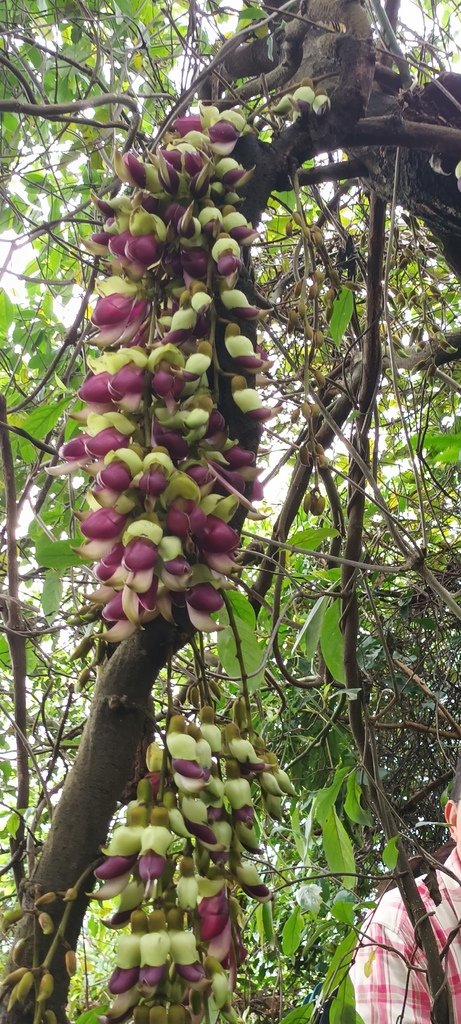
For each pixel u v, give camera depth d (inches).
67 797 33.1
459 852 56.7
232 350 34.8
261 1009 112.0
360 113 47.0
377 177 55.1
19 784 45.4
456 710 108.3
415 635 107.9
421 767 108.3
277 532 62.1
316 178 53.7
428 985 48.5
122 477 29.9
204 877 30.7
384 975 51.2
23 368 95.8
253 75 60.1
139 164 34.4
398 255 79.9
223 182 36.8
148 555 28.8
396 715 109.3
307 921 79.4
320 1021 47.8
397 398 55.1
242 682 35.2
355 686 63.1
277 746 101.2
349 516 62.5
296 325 45.9
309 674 104.6
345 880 57.7
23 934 32.2
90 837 32.8
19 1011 30.4
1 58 52.6
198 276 34.9
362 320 85.0
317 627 65.4
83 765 33.2
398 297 77.1
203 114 38.3
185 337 33.1
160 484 29.6
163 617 32.7
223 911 30.2
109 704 33.0
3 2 78.2
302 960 110.0
